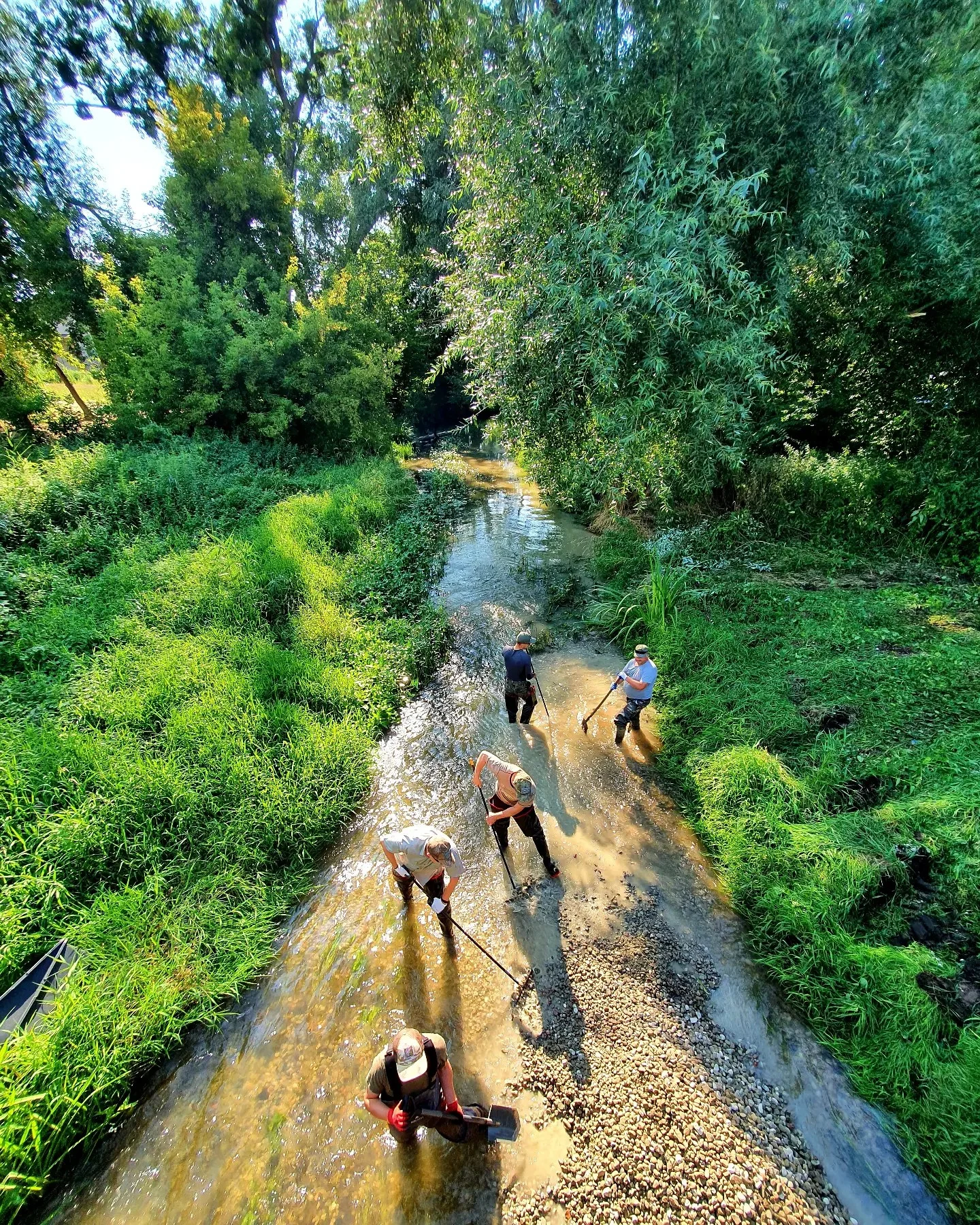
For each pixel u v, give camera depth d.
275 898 5.14
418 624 9.59
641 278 6.70
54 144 14.66
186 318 15.02
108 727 6.27
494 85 7.44
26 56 14.41
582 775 6.52
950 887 4.60
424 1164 3.46
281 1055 4.06
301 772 6.23
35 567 8.68
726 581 9.88
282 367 16.55
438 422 29.69
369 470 16.67
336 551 12.01
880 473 10.91
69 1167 3.51
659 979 4.44
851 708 6.56
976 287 8.45
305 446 18.50
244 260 17.11
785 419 11.85
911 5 6.45
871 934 4.47
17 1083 3.57
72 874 4.93
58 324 14.39
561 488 12.13
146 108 16.80
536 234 7.72
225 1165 3.49
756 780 5.83
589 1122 3.60
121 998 4.15
